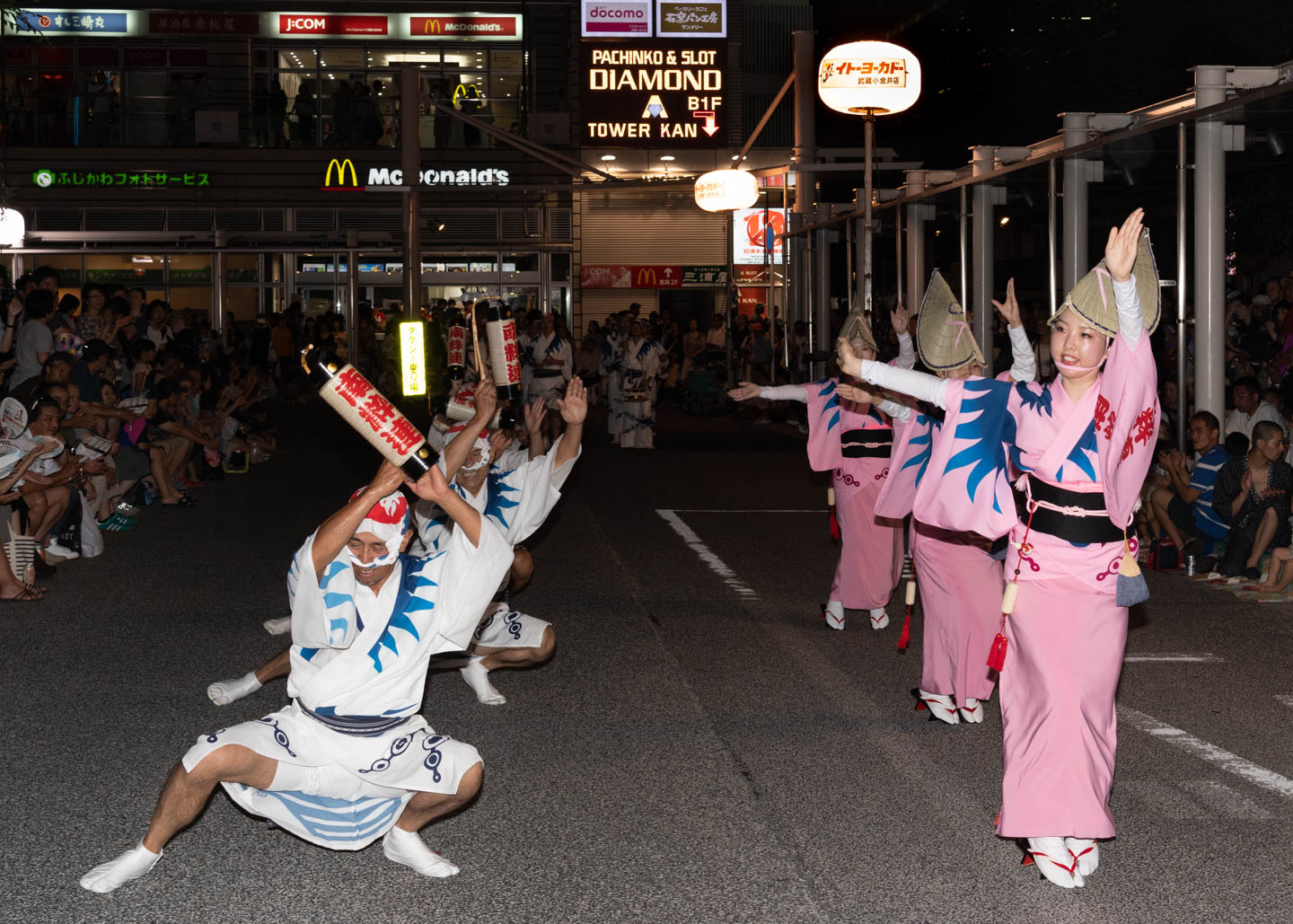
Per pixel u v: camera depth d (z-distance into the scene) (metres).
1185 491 10.33
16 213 15.57
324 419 25.83
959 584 6.43
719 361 28.27
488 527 4.40
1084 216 13.52
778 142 34.62
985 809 5.36
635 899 4.48
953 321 6.26
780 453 19.81
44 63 33.69
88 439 11.29
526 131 33.97
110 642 8.00
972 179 15.44
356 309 30.47
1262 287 17.23
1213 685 7.19
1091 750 4.64
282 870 4.73
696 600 9.45
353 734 4.39
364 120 34.22
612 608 9.16
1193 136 12.08
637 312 28.59
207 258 34.03
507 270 34.75
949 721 6.54
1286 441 9.70
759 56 34.47
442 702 6.89
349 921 4.30
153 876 4.67
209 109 34.00
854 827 5.16
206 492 15.14
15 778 5.62
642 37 33.47
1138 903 4.47
